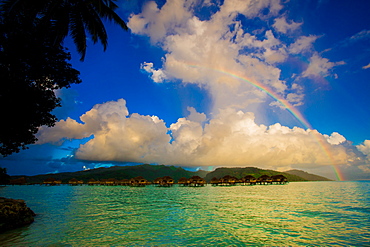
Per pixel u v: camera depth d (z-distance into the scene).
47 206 26.53
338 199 33.88
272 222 15.66
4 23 11.65
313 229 13.40
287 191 59.56
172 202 31.20
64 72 14.07
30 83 12.91
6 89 11.29
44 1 13.49
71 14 14.62
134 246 10.11
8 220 13.55
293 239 11.21
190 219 17.05
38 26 13.15
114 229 13.59
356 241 10.81
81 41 15.61
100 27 16.25
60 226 14.50
